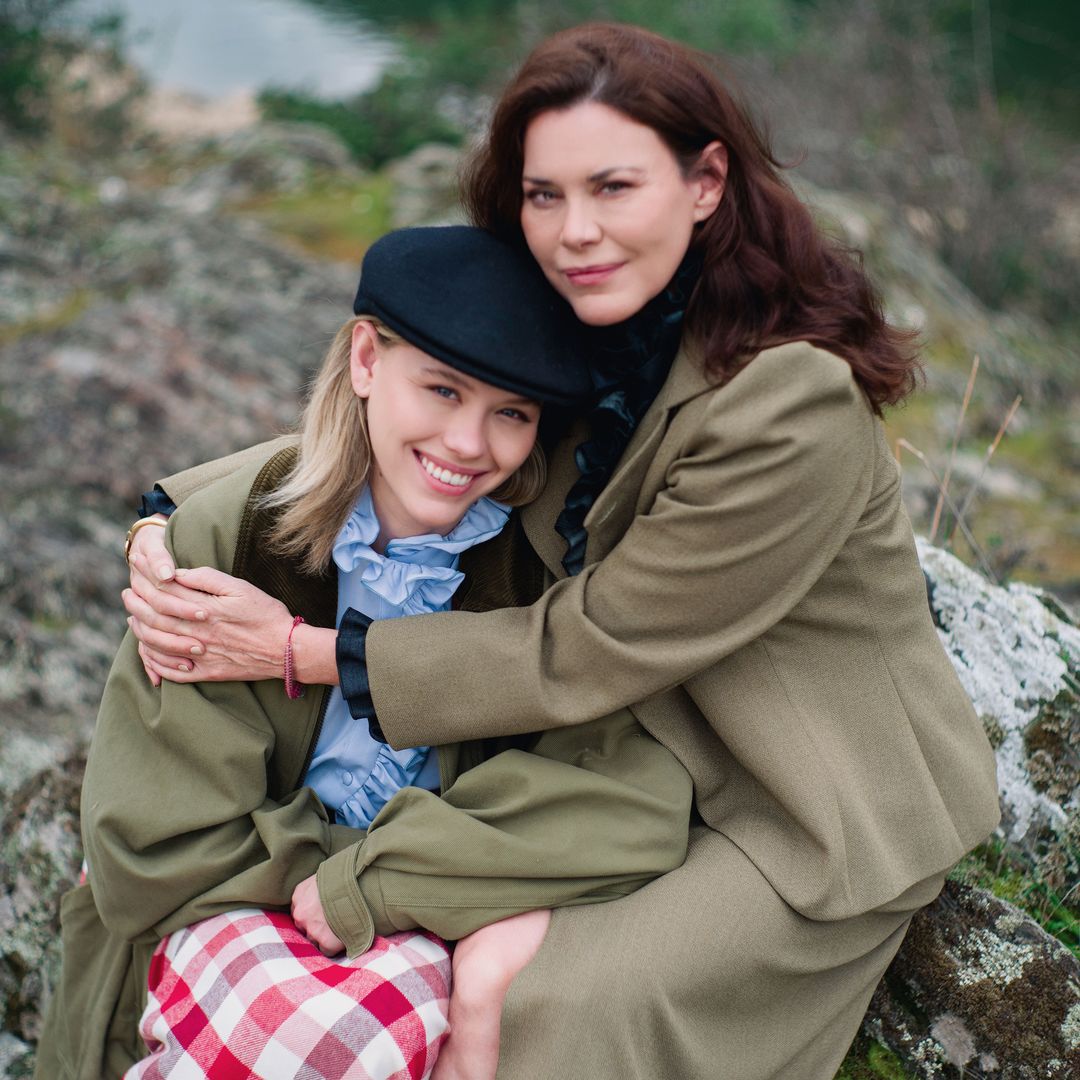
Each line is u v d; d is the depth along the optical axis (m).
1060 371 6.79
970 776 2.01
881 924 1.94
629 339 1.87
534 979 1.74
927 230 8.09
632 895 1.85
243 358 5.39
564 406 1.84
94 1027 2.05
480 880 1.82
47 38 10.96
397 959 1.79
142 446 4.75
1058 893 2.32
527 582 2.04
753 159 1.84
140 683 1.96
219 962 1.79
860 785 1.90
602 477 1.92
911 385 1.98
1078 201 8.59
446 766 1.97
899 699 1.97
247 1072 1.69
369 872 1.85
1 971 2.57
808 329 1.82
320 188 8.67
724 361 1.81
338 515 1.92
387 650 1.85
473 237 1.87
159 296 5.93
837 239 1.95
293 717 1.99
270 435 4.94
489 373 1.76
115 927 1.94
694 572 1.78
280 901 1.90
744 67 8.84
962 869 2.31
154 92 12.96
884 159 8.20
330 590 1.98
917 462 5.21
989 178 8.23
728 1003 1.81
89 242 6.93
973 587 2.55
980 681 2.49
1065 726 2.40
